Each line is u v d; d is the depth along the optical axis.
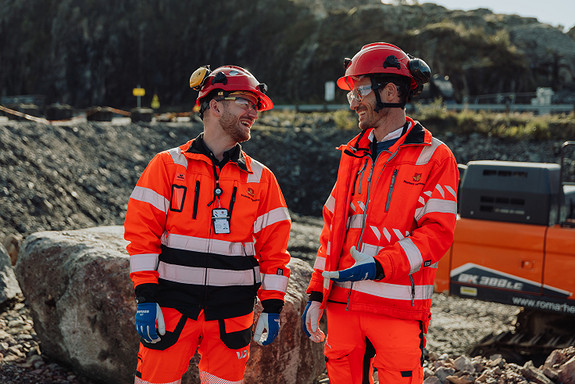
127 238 2.29
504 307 7.82
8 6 73.44
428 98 34.41
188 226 2.30
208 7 69.88
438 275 5.70
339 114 24.23
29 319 4.82
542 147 21.23
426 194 2.25
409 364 2.27
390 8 59.97
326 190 18.91
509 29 61.00
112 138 16.44
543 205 5.19
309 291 2.53
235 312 2.36
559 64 55.19
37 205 11.27
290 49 59.00
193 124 20.30
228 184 2.36
